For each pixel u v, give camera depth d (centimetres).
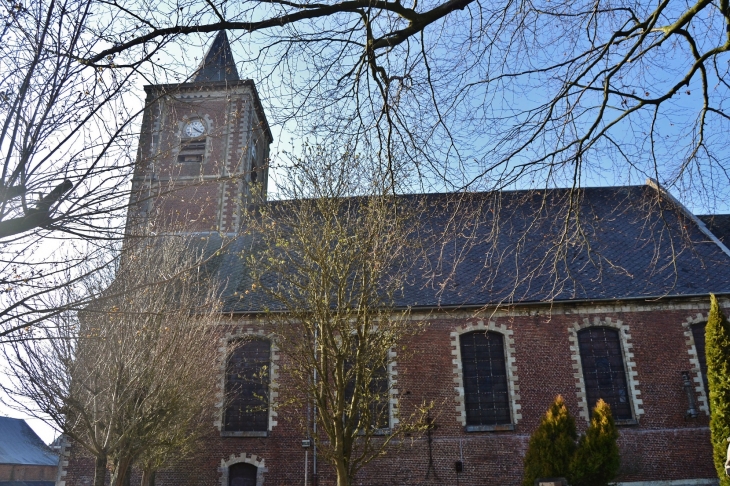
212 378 1889
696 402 2028
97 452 1284
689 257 2255
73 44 589
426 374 2077
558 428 1697
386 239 1528
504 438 2008
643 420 2014
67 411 1339
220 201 2659
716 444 1437
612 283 2172
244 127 2767
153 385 1384
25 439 6119
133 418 1316
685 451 1977
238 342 2089
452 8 727
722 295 2092
